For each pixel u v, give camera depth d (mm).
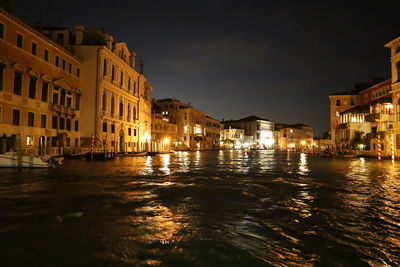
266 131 113875
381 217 7305
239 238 5758
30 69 25234
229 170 20281
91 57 35750
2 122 22391
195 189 11453
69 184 12289
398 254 5020
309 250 5195
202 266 4520
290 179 14992
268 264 4613
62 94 31141
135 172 17797
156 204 8625
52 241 5469
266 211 7910
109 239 5602
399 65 33594
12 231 6012
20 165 17453
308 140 136125
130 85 47656
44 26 36281
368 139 41250
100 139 35344
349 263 4668
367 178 15469
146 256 4852
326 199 9594
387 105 38156
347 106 56156
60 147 28750
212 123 92375
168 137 70375
